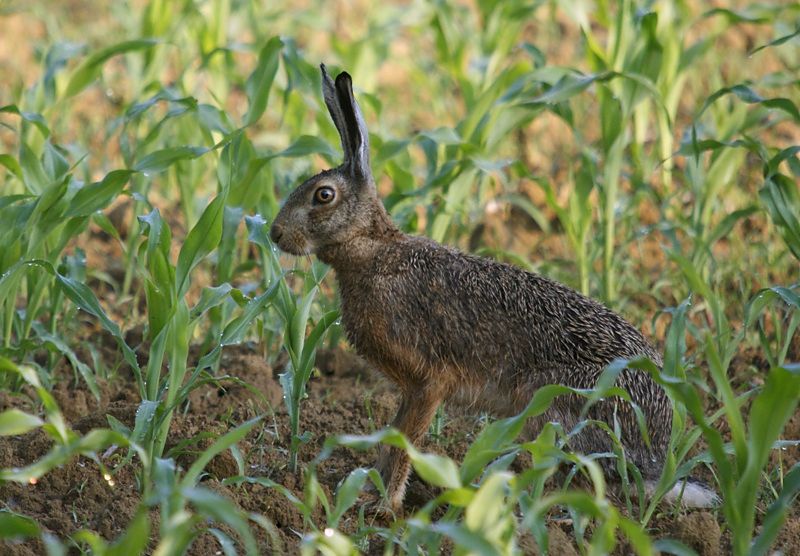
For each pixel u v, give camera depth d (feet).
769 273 45.14
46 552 27.14
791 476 24.79
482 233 48.62
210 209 29.99
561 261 45.29
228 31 60.18
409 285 33.14
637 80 40.11
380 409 36.09
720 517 29.99
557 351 31.73
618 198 49.60
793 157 37.70
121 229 50.34
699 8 70.49
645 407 30.89
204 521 27.78
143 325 41.91
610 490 31.30
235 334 31.22
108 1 73.56
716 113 49.11
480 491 20.35
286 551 27.12
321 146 38.55
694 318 43.39
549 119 60.18
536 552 26.27
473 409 34.06
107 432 22.62
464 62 55.31
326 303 40.24
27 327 36.27
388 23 58.03
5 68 64.90
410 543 23.54
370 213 34.12
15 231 34.40
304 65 43.62
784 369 22.22
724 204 50.01
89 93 63.10
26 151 38.32
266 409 36.47
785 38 38.27
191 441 30.07
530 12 51.90
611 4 62.23
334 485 32.12
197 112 40.16
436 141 39.63
